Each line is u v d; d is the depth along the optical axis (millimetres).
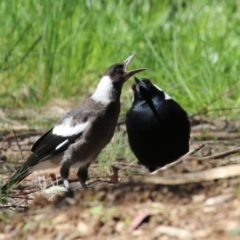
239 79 16266
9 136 14172
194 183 8805
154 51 16812
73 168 11375
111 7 19328
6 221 8961
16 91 17078
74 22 18328
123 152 13031
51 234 8430
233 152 10969
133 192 8852
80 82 17531
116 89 11086
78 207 8789
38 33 17984
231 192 8516
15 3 18484
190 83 16391
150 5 20000
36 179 11750
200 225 8023
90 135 10898
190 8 19609
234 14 19672
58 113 15875
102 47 18031
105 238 8148
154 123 11391
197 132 14367
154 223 8203
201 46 17406
